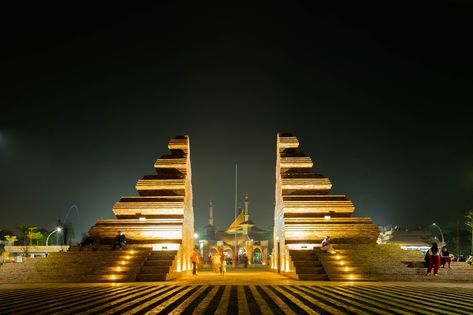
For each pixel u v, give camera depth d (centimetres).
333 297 1791
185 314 1317
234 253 9600
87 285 2527
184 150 4259
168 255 3162
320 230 3578
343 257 3052
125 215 3753
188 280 2939
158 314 1317
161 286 2403
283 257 3753
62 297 1833
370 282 2697
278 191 4331
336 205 3791
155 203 3738
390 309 1421
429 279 2812
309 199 3859
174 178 4028
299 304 1558
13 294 1991
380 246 3231
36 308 1473
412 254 3178
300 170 4194
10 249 6762
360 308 1447
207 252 9506
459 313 1326
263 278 3159
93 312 1363
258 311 1384
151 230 3566
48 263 2994
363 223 3625
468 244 8862
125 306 1509
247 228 10844
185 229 3853
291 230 3581
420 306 1499
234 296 1834
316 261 3053
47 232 9819
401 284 2527
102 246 3416
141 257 3069
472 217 7138
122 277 2834
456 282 2742
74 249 3353
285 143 4312
